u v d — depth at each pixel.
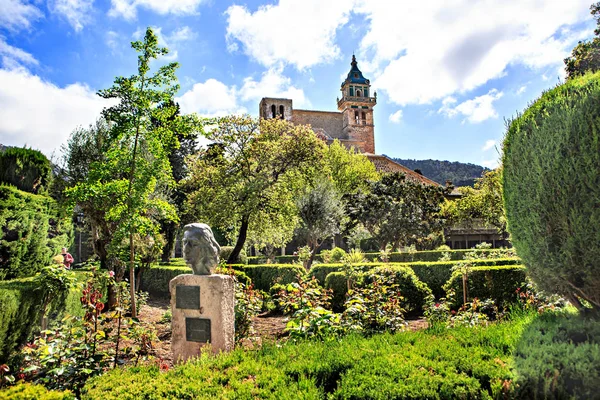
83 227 14.42
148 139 9.25
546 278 3.97
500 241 38.53
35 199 8.12
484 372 3.19
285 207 16.36
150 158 11.83
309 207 24.11
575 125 3.62
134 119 8.86
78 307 7.49
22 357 5.37
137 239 11.76
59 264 6.47
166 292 15.05
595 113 3.51
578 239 3.52
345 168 36.78
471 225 36.44
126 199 9.06
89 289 5.35
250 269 12.57
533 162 3.92
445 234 36.19
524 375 2.93
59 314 6.76
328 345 4.34
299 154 16.05
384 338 4.46
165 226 23.09
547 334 3.41
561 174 3.65
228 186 15.62
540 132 3.93
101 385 3.52
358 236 30.66
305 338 4.96
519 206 4.10
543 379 2.84
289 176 16.48
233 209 15.38
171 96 9.25
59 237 9.09
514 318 5.24
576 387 2.76
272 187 16.36
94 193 8.95
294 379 3.58
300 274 11.43
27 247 7.71
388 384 3.14
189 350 5.26
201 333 5.22
